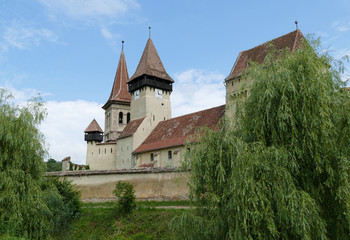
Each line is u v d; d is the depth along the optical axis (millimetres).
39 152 21297
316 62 13594
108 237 20281
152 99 56875
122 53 73750
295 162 12477
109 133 66562
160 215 21453
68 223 22391
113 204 26797
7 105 21250
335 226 12141
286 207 11422
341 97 13289
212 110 45281
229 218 12438
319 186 12453
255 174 12469
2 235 16688
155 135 51906
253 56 39656
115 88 70250
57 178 24641
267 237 11664
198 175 14445
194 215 13969
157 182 27172
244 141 14000
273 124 13359
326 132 12273
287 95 13242
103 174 29391
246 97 15016
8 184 18672
